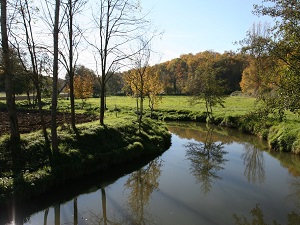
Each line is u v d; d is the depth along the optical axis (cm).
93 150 1816
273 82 1270
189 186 1594
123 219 1195
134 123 2670
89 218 1205
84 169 1630
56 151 1587
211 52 12750
